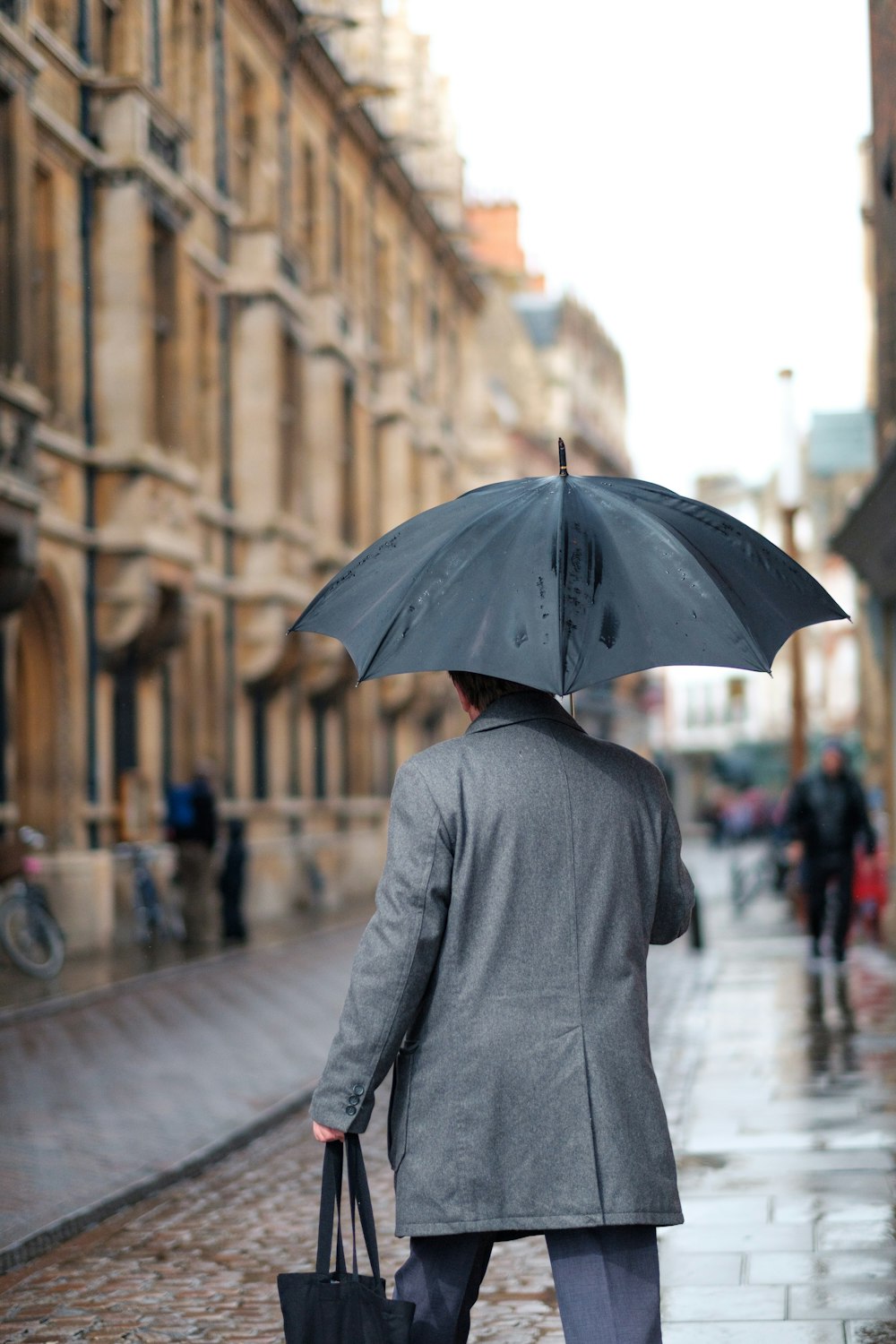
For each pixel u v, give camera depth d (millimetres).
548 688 3953
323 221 37719
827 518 88625
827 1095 10500
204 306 30562
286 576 32969
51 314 23859
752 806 76125
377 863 41594
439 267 50156
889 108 18844
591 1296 3959
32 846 19859
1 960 19422
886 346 23844
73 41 24594
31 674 24031
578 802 4129
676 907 4324
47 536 23391
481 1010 4016
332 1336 3955
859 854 18922
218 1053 13953
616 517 4305
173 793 25578
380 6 43344
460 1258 4094
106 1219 8461
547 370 77812
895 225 21812
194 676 29875
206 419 30719
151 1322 6500
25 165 21469
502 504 4359
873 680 45750
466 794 4086
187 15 29453
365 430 40625
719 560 4348
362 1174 4082
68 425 24250
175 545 25953
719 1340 5832
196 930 25500
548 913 4059
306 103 36656
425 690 45469
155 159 25938
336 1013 16719
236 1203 8703
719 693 112812
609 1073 4000
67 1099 11672
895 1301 6223
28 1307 6785
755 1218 7480
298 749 35375
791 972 18312
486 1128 3971
